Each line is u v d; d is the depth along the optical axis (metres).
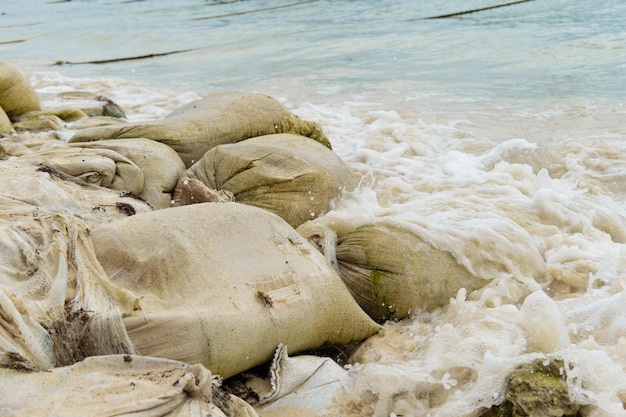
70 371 3.72
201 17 24.36
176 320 4.27
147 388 3.62
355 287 5.56
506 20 18.92
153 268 4.59
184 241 4.73
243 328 4.45
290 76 14.55
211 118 7.79
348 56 16.11
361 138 9.98
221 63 16.45
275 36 19.48
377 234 5.64
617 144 9.27
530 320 4.90
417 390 4.50
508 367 4.32
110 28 23.59
